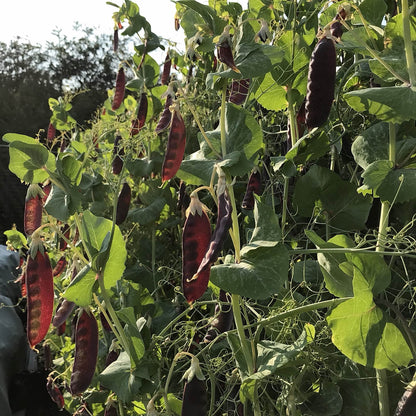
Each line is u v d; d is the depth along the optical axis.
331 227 2.44
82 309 1.82
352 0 2.04
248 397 1.80
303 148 2.35
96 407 2.96
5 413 4.12
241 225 3.01
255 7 2.59
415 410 1.66
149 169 3.54
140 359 2.11
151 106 3.79
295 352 1.69
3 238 8.48
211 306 2.74
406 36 1.67
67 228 2.84
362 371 2.02
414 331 1.94
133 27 3.70
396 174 1.80
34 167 1.83
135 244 3.59
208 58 3.35
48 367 3.49
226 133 1.77
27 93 16.27
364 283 1.68
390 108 1.68
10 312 4.87
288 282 2.38
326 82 1.61
